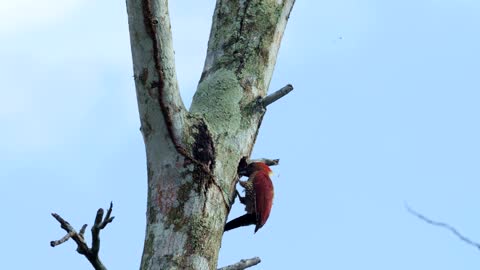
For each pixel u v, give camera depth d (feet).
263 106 37.86
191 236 33.19
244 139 36.65
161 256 32.76
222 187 34.81
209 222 33.78
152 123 34.17
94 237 31.83
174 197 33.81
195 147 34.58
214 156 35.04
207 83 37.96
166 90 33.60
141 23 32.63
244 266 34.96
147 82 33.53
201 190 34.01
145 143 34.94
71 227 31.86
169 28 33.17
